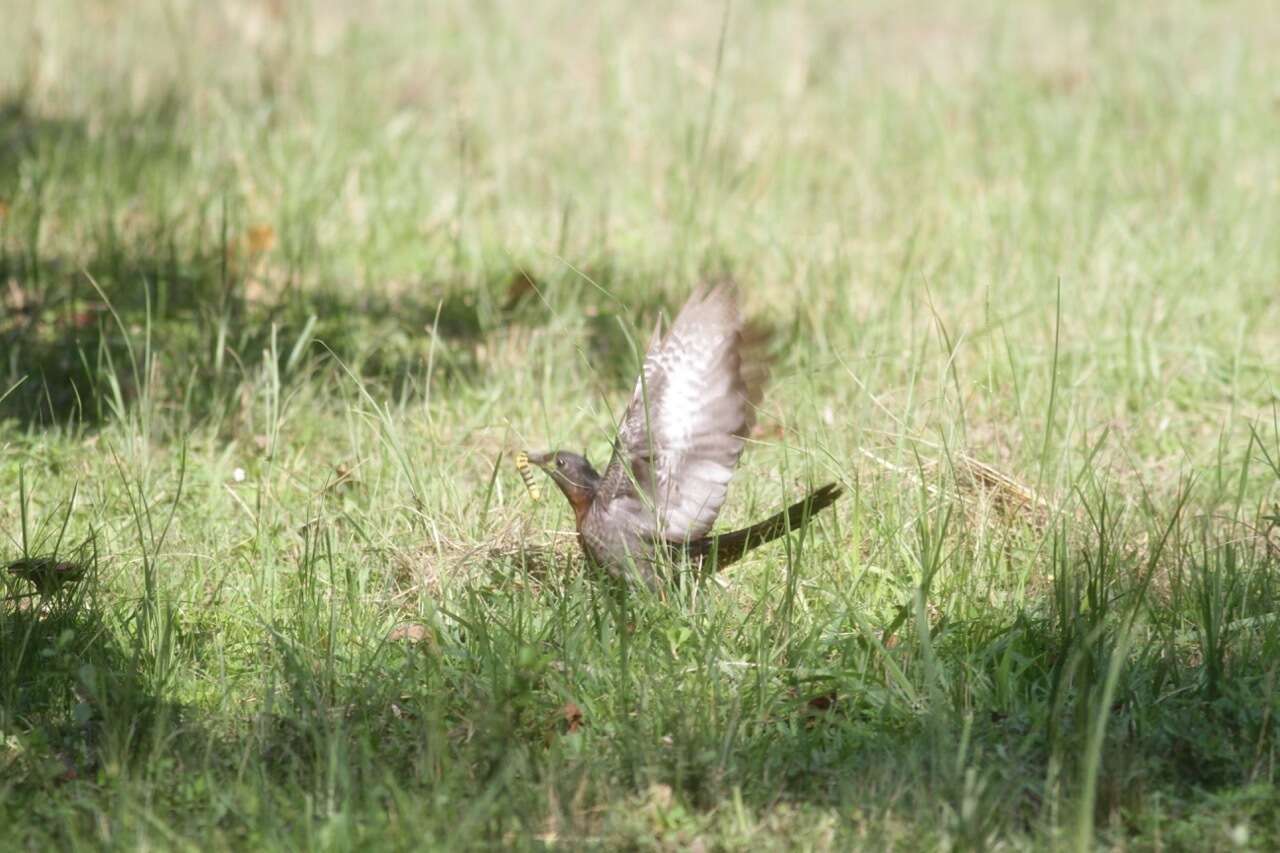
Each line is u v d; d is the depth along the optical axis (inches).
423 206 683.4
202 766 311.0
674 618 356.5
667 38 949.2
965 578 376.2
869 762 311.3
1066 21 1024.9
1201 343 548.4
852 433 451.8
